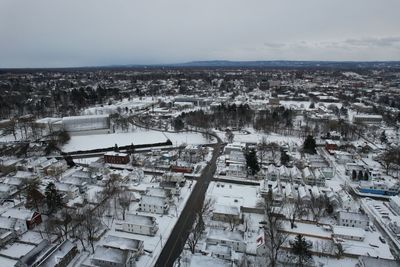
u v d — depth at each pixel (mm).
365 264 74125
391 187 123625
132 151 172375
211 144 189125
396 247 89062
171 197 114312
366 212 109438
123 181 129625
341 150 172625
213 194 120375
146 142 191625
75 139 197000
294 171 134375
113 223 98500
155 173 143125
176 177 129375
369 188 125125
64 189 115812
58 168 141500
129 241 83188
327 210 104062
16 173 135875
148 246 87250
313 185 129625
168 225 98625
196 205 111562
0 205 111375
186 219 102375
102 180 129000
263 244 81500
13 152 166750
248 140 196375
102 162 148625
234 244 84500
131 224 93250
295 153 167375
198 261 72625
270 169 136750
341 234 90312
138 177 133875
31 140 190250
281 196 113062
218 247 81188
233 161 150875
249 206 109250
